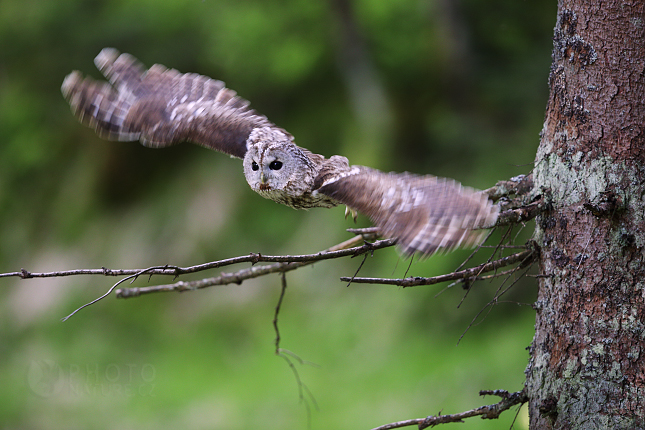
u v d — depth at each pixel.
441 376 12.90
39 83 21.25
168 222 18.80
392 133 16.22
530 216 5.27
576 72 5.22
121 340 17.20
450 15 15.18
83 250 19.53
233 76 18.22
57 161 21.38
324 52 17.20
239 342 16.38
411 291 14.38
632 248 5.00
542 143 5.50
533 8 14.43
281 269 6.88
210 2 18.33
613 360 5.01
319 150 17.38
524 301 13.35
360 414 12.75
